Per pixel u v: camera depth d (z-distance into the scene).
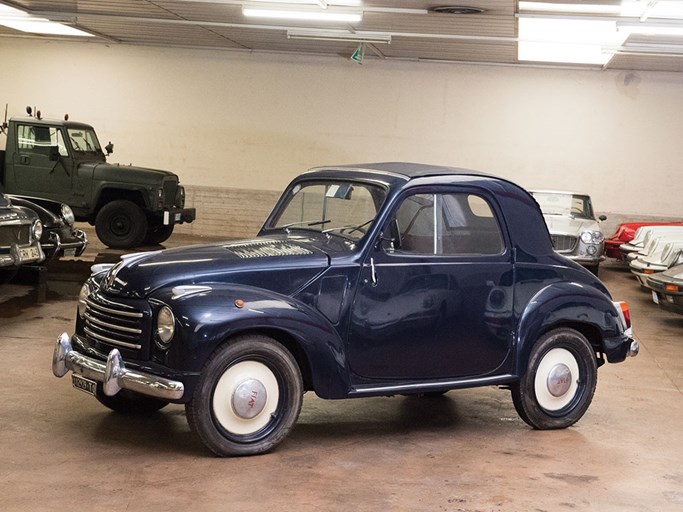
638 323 10.69
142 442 4.97
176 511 3.95
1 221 8.72
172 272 4.80
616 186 18.09
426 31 14.34
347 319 4.99
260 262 4.90
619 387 7.17
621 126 17.98
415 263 5.16
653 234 13.98
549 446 5.33
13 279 9.70
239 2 12.80
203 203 19.00
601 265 17.69
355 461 4.83
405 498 4.28
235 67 18.73
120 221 15.16
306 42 16.86
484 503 4.27
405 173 5.36
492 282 5.38
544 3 11.16
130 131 19.05
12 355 7.04
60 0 13.73
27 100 19.16
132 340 4.73
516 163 18.31
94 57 18.95
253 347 4.68
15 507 3.90
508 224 5.48
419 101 18.44
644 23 11.88
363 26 14.26
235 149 18.91
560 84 18.05
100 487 4.21
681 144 17.88
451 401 6.35
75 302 9.81
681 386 7.34
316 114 18.70
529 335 5.44
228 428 4.70
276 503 4.11
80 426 5.23
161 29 16.41
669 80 17.77
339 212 5.40
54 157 15.05
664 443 5.55
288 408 4.83
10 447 4.77
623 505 4.36
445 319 5.24
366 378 5.09
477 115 18.33
